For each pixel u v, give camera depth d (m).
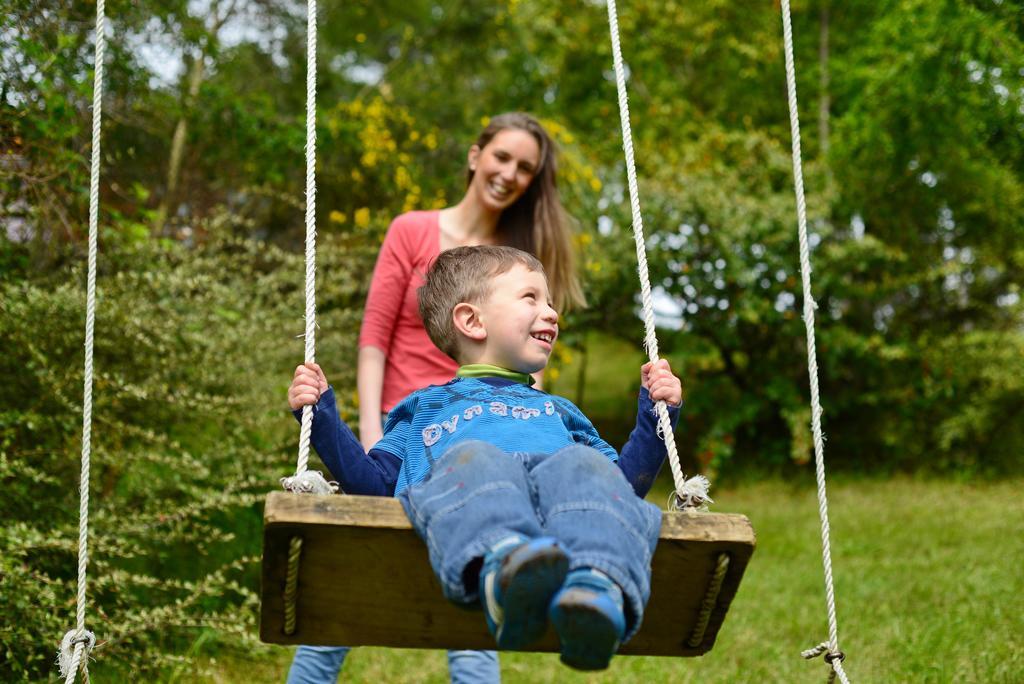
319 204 7.73
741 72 10.31
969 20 6.54
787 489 7.81
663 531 1.75
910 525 6.22
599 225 8.12
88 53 4.42
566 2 10.77
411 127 8.37
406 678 3.78
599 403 10.55
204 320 4.31
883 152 8.09
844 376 8.62
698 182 8.29
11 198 3.70
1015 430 7.98
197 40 5.56
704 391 8.30
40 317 3.52
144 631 3.53
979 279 8.43
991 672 3.45
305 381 2.02
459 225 3.07
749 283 7.91
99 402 3.67
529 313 2.22
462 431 2.07
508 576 1.48
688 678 3.69
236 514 4.43
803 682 3.60
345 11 10.09
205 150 6.25
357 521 1.69
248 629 3.87
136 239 4.32
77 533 3.43
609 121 10.85
